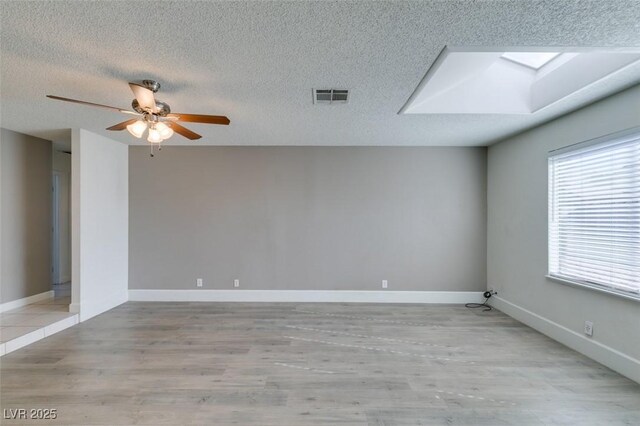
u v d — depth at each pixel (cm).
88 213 391
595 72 237
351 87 257
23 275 406
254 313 414
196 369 264
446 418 204
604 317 271
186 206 470
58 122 351
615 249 263
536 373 259
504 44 195
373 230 470
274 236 471
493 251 446
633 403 218
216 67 222
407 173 468
